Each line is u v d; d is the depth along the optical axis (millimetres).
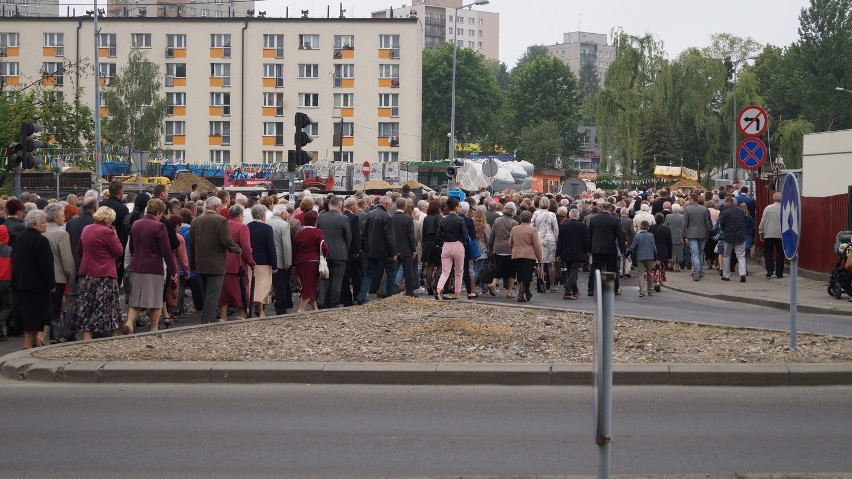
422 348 12070
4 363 11289
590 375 10555
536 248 19703
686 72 67875
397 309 16078
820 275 23250
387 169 55312
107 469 7191
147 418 8938
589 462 7316
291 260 16953
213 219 15117
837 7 82688
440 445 7875
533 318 15047
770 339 12656
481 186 48531
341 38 78688
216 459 7461
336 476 6977
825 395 9922
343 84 78750
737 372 10469
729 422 8688
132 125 72812
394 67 78688
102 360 11273
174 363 10992
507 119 120750
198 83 78688
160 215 14328
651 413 9062
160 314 15836
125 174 53250
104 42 78750
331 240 17484
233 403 9625
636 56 66250
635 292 22750
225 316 15875
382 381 10656
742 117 21750
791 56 85750
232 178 61875
